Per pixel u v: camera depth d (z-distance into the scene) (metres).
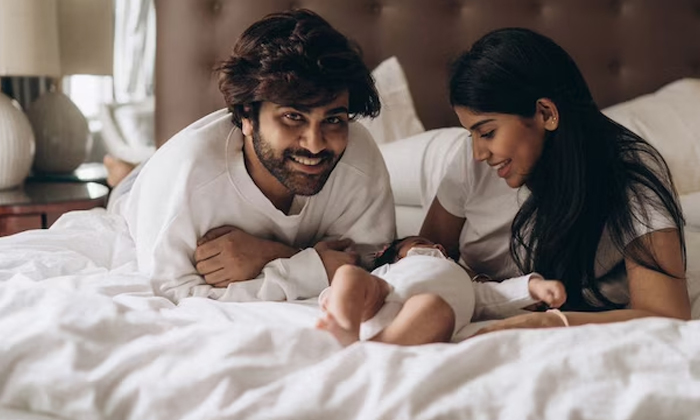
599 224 1.38
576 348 0.99
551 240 1.39
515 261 1.55
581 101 1.37
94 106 3.68
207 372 0.97
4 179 2.73
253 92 1.33
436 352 1.00
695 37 2.88
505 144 1.36
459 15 2.87
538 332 1.03
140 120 3.28
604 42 2.88
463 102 1.36
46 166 3.08
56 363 1.02
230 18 2.82
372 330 1.24
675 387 0.92
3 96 2.77
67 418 0.97
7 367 1.03
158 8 2.86
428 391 0.93
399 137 2.66
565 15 2.87
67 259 1.64
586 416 0.90
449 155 2.21
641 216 1.32
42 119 3.05
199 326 1.10
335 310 1.12
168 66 2.84
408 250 1.54
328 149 1.37
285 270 1.49
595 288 1.43
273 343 1.04
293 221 1.56
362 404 0.94
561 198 1.37
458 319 1.31
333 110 1.33
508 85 1.32
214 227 1.53
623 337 1.02
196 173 1.45
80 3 3.04
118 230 1.90
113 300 1.23
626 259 1.35
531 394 0.92
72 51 3.04
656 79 2.90
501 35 1.37
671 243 1.31
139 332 1.11
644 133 2.45
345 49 1.33
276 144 1.35
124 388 0.98
